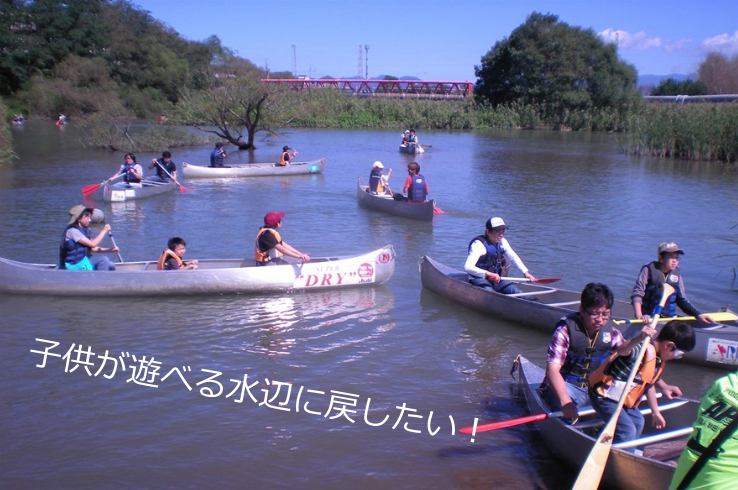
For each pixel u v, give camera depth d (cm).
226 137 3091
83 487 447
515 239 1222
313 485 454
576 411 439
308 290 885
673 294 631
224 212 1468
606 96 5138
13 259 1012
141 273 835
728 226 1366
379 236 1241
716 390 314
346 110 5050
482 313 805
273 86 3244
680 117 2853
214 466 476
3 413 550
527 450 503
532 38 5334
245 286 860
